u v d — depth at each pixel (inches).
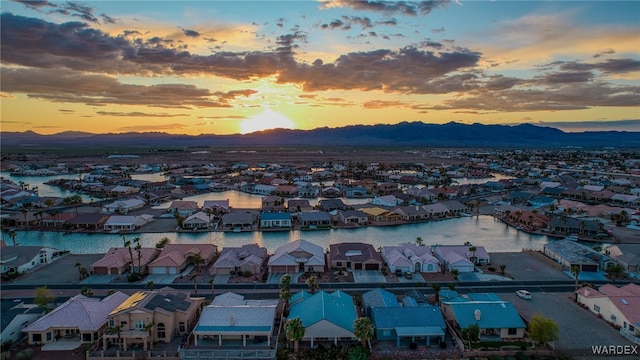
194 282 3324.3
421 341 2477.9
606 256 3836.1
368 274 3631.9
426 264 3668.8
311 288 3147.1
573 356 2336.4
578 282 3442.4
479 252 3946.9
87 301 2659.9
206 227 5403.5
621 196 7224.4
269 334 2381.9
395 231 5413.4
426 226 5708.7
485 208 6889.8
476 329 2353.6
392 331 2500.0
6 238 5014.8
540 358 2303.2
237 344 2416.3
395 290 3270.2
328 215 5634.8
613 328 2640.3
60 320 2500.0
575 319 2770.7
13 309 2829.7
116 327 2393.0
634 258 3737.7
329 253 4077.3
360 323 2343.8
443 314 2778.1
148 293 2709.2
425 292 3230.8
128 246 3998.5
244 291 3240.7
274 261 3671.3
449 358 2327.8
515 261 3996.1
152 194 7504.9
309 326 2452.0
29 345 2444.6
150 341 2397.9
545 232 5255.9
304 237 5083.7
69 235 5162.4
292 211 6437.0
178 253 3814.0
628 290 2945.4
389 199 6988.2
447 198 7637.8
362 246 4023.1
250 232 5280.5
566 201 6776.6
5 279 3467.0
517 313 2598.4
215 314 2513.5
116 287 3326.8
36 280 3479.3
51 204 6722.4
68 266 3843.5
